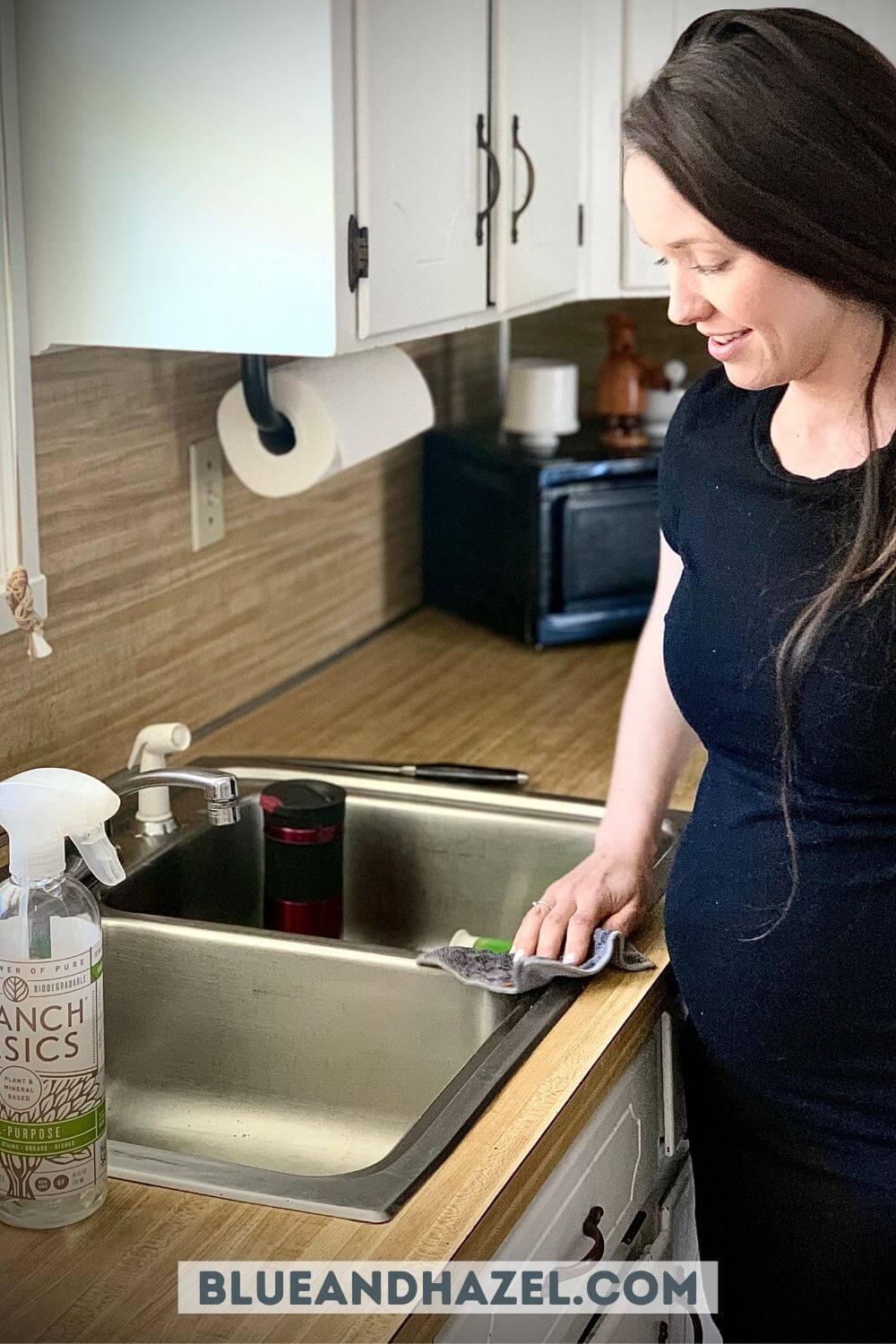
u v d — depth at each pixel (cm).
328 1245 90
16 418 143
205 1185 96
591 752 183
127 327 141
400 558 238
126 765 170
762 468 117
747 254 106
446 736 188
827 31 105
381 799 163
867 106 103
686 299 111
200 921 132
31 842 93
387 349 173
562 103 182
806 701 111
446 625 238
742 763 121
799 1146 121
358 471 221
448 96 151
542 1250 105
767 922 117
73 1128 93
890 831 113
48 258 141
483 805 162
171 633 177
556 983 124
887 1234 119
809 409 115
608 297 201
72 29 135
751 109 103
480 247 163
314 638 213
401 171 143
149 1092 133
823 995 115
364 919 167
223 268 137
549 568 225
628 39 190
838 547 112
